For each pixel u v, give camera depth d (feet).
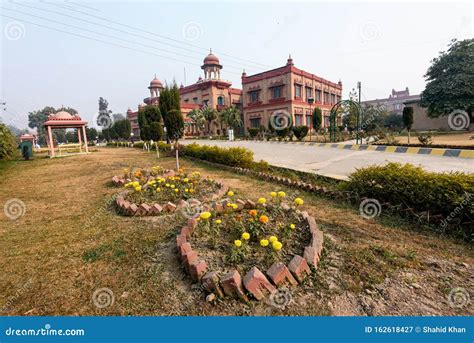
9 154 45.24
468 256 8.11
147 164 31.91
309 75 95.14
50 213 14.12
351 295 6.54
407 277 7.13
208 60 111.75
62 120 52.19
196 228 9.39
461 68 64.64
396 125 107.76
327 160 26.40
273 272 6.79
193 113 101.71
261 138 73.31
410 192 11.03
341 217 11.68
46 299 6.96
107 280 7.66
